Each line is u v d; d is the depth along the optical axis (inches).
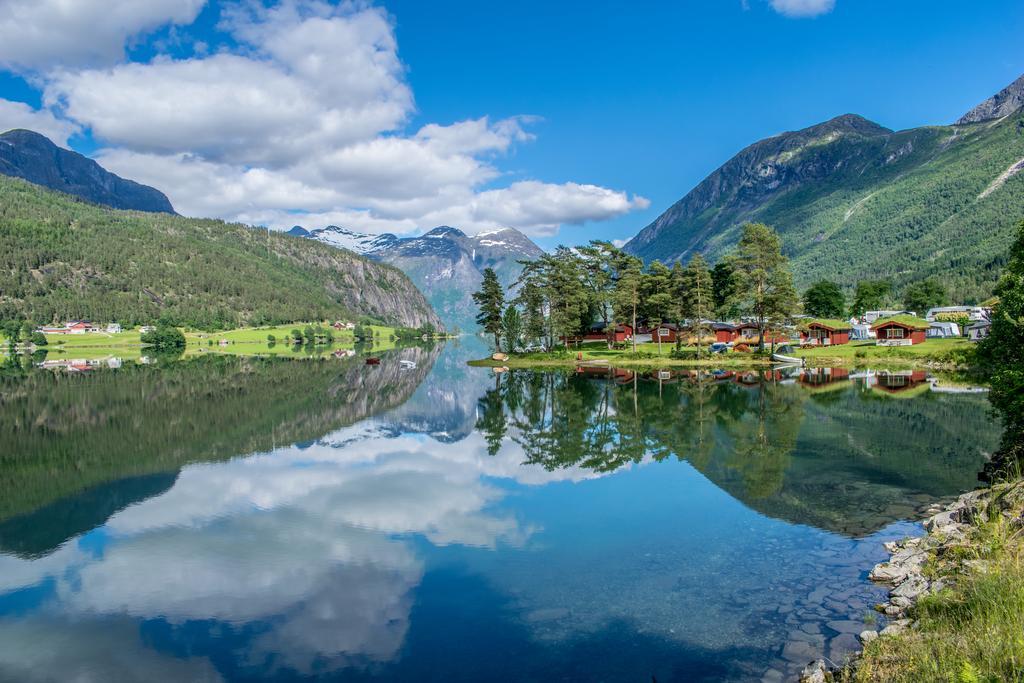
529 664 490.0
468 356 5920.3
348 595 642.2
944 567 561.6
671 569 669.3
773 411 1699.1
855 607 547.8
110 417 1956.2
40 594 666.8
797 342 4232.3
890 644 450.9
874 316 6112.2
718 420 1588.3
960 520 703.7
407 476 1151.6
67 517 938.1
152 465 1273.4
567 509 912.3
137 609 625.6
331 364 4594.0
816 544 719.7
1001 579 474.0
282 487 1087.0
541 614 577.9
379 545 787.4
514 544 773.3
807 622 526.0
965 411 1605.6
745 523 808.9
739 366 3125.0
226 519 914.7
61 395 2645.2
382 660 509.4
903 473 1013.8
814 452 1190.9
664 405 1892.2
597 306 4399.6
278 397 2452.0
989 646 381.1
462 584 657.0
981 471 1006.4
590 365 3553.2
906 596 541.3
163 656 532.1
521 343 4284.0
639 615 564.1
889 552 681.6
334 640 548.7
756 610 557.0
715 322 4539.9
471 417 1872.5
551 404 2050.9
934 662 385.7
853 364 2999.5
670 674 459.8
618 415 1738.4
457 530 836.0
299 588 665.6
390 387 2812.5
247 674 497.7
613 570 674.8
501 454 1327.5
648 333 4773.6
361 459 1307.8
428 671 489.4
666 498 941.8
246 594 654.5
